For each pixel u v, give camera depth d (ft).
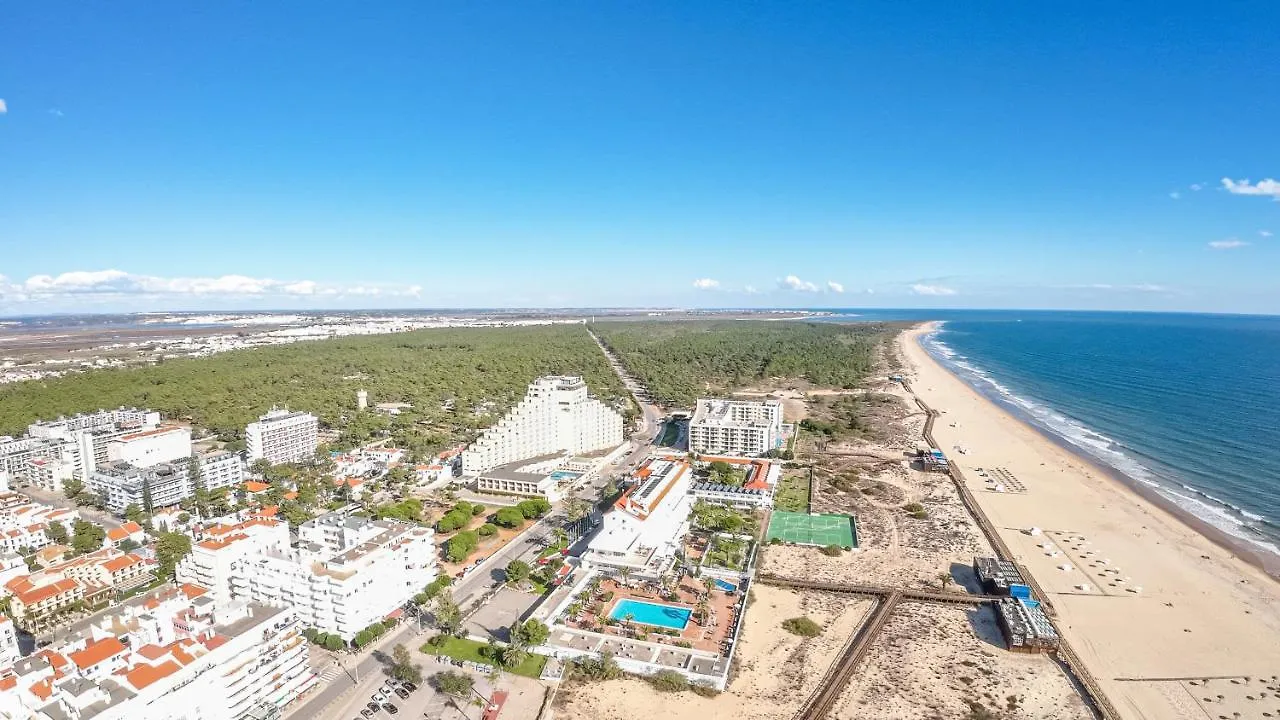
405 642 622.95
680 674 560.20
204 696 472.03
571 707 529.04
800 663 589.32
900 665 589.32
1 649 560.61
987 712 524.93
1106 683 564.30
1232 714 525.75
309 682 547.49
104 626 524.52
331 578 613.93
